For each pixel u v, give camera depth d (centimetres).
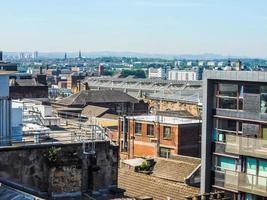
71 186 2420
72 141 2531
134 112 12069
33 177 2364
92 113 10444
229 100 4962
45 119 3506
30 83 13350
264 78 4588
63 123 3581
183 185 4272
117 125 8769
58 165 2388
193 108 11450
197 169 5159
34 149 2366
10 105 2680
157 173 5259
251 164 4634
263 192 4409
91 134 2708
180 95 12550
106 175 2538
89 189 2492
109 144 2552
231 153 4862
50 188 2369
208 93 5094
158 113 9250
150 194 4019
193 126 7612
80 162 2441
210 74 5050
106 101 12731
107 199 2406
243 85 4825
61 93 17425
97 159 2512
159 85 16100
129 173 4462
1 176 2302
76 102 12288
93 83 18088
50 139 2634
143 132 7956
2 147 2308
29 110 3725
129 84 17000
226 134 4972
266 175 4488
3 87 2655
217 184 4991
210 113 5103
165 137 7650
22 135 2634
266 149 4488
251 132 4769
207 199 3338
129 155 8112
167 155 7625
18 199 2006
